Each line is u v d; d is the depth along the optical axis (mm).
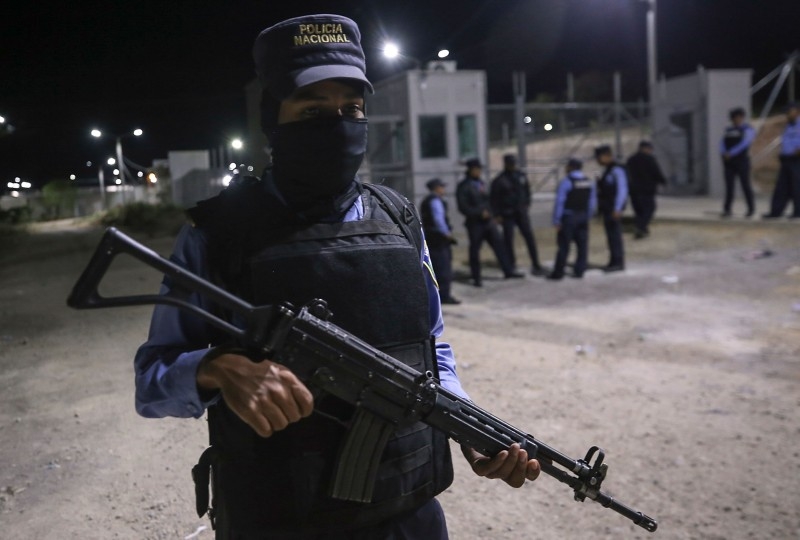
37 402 5254
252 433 1482
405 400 1492
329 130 1490
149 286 10180
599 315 8117
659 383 5469
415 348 1589
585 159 17938
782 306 8133
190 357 1374
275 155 1548
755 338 6855
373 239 1566
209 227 1491
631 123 19703
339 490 1462
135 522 3488
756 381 5500
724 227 13617
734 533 3301
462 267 12008
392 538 1568
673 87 21031
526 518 3500
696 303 8539
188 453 4293
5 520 3506
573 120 18969
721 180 20062
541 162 17375
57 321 8125
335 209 1564
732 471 3924
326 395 1497
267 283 1458
